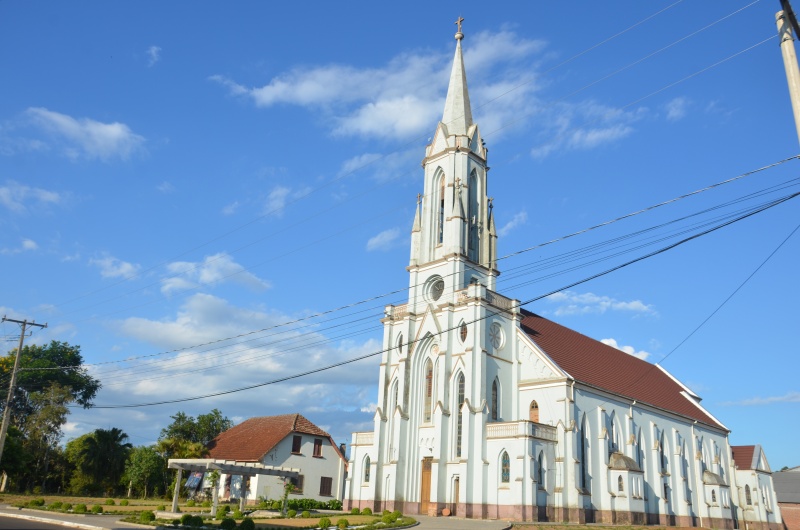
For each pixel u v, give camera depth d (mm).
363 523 46906
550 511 56250
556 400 60906
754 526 85750
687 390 91312
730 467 88188
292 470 57688
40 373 106312
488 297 64062
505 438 56594
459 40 78688
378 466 63469
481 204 71688
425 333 65312
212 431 102125
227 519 39750
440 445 59188
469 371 59812
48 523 40656
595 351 79688
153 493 89500
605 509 61156
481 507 55781
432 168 72875
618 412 68438
